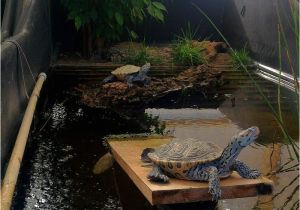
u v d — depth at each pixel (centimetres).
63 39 196
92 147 103
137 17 197
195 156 69
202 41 204
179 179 70
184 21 217
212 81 160
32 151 99
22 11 146
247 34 193
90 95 146
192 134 113
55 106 137
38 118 125
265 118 126
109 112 133
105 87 145
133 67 154
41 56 154
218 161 69
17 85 105
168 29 216
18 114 104
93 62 183
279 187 77
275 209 70
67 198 77
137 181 73
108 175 86
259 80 167
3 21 152
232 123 122
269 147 100
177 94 153
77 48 197
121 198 77
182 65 178
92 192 79
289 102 142
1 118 83
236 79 169
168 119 127
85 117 127
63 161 94
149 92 148
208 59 184
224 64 183
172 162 69
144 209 72
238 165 72
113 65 176
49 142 105
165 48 195
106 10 175
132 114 132
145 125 121
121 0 173
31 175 86
